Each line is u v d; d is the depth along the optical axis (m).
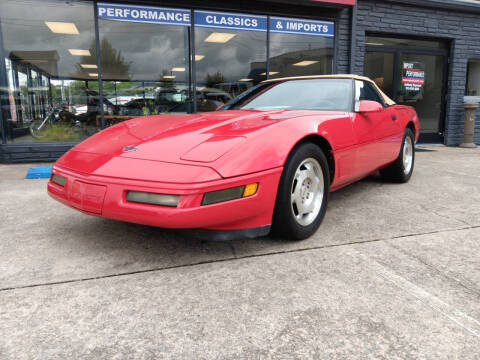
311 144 2.25
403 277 1.80
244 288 1.69
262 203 1.94
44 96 5.86
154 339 1.32
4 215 2.83
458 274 1.84
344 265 1.93
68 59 5.94
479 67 8.57
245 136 1.97
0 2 5.46
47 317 1.46
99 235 2.38
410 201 3.27
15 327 1.39
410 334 1.35
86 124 6.18
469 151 7.31
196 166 1.78
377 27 7.28
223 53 6.54
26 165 5.38
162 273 1.84
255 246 2.20
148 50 6.27
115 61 6.17
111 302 1.57
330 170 2.55
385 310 1.51
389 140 3.43
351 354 1.24
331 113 2.62
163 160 1.85
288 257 2.04
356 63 7.25
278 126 2.11
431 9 7.64
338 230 2.49
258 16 6.57
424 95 8.21
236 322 1.42
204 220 1.74
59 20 5.77
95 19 5.85
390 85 7.88
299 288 1.69
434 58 8.13
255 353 1.25
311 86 3.11
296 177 2.19
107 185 1.83
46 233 2.42
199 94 6.60
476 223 2.65
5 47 5.52
